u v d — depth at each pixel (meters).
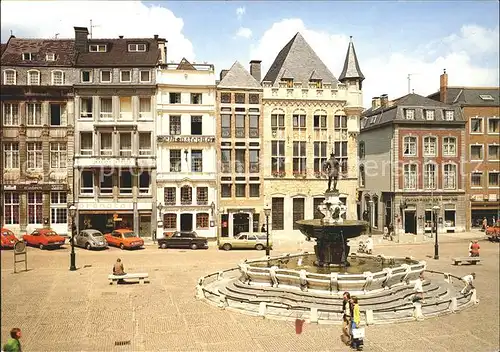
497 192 52.72
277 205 49.66
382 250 40.72
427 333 18.50
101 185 46.81
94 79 46.66
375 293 22.52
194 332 18.50
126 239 41.12
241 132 48.81
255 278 24.64
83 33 48.56
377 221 54.47
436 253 36.38
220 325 19.38
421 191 51.31
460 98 53.16
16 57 47.12
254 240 41.00
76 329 18.81
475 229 52.47
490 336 18.12
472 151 52.56
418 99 52.59
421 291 22.44
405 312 21.12
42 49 48.16
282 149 49.81
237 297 23.16
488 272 30.77
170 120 47.56
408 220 51.41
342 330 18.45
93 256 36.91
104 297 23.78
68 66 46.62
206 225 47.69
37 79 46.25
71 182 46.28
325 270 25.55
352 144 50.81
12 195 46.00
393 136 51.06
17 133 45.97
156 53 49.03
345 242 26.69
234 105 48.56
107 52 48.75
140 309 21.62
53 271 30.50
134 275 26.75
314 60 53.00
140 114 47.38
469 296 23.86
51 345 17.00
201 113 47.84
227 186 48.53
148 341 17.48
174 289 25.56
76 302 22.80
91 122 46.59
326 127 50.50
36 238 40.62
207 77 47.91
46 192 46.06
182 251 40.12
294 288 23.34
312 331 18.64
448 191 51.69
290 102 49.69
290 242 45.91
